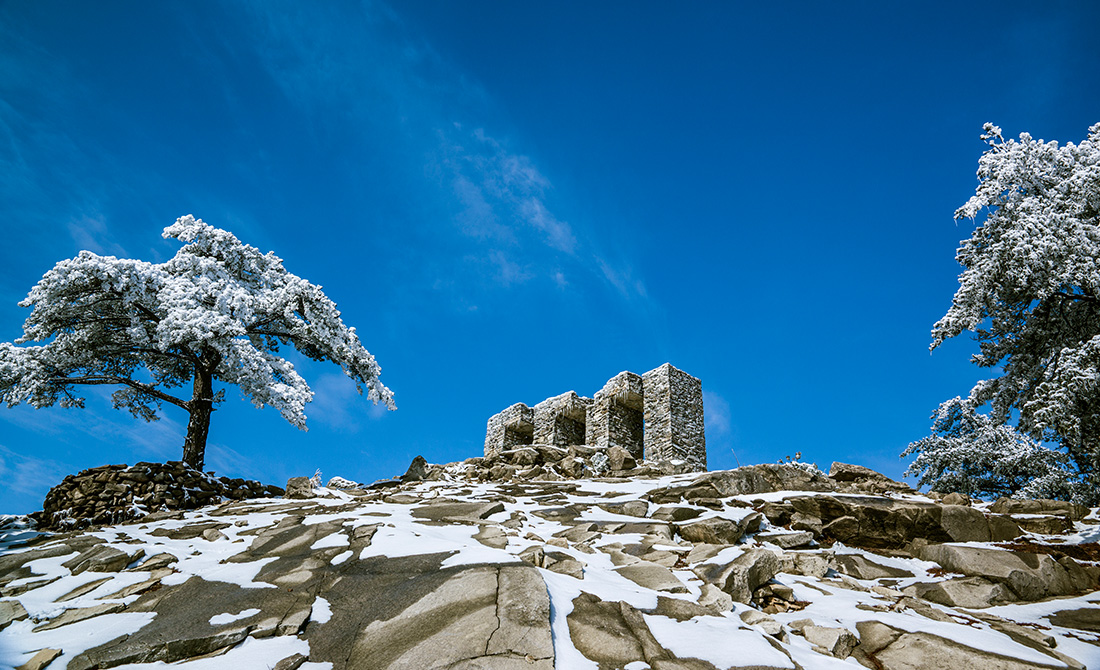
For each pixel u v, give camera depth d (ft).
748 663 13.57
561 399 87.92
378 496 42.50
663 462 59.31
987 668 14.07
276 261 61.41
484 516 32.04
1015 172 48.98
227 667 14.02
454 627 14.85
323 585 19.11
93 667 14.19
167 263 53.88
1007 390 51.21
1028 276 44.11
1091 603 20.45
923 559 25.63
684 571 21.50
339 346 58.39
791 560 24.94
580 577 20.07
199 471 41.86
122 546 24.13
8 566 21.76
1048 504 30.32
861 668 14.19
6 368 46.96
